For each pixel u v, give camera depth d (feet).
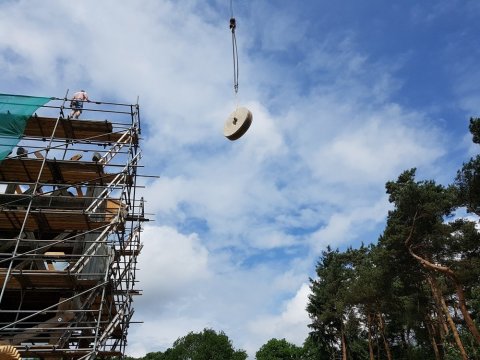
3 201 50.21
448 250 102.94
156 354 296.10
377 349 172.55
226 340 256.73
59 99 54.24
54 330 42.65
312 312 188.24
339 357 184.65
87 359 39.60
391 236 102.94
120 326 53.42
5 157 46.91
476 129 81.15
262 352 266.77
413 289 117.91
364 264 168.86
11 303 52.80
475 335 82.43
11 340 42.24
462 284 93.15
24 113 50.19
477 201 86.38
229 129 29.58
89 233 51.42
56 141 55.47
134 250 56.54
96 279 46.98
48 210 48.98
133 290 55.11
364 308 147.95
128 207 55.62
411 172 119.75
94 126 56.85
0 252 50.19
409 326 130.93
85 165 52.49
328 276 182.70
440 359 132.87
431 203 98.02
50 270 45.73
